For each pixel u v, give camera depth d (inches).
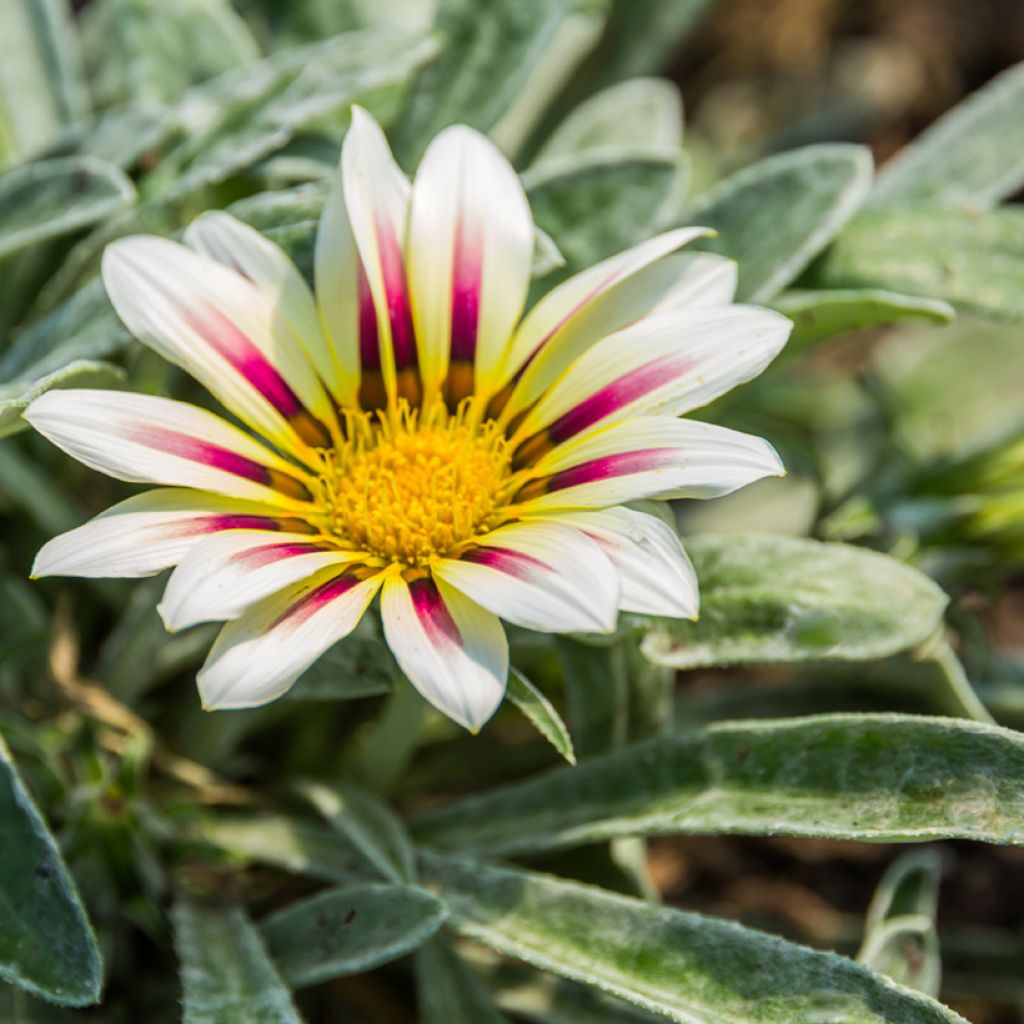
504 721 17.2
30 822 14.4
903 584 15.1
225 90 16.6
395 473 14.7
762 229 16.3
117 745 16.0
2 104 17.4
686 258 14.9
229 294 14.6
